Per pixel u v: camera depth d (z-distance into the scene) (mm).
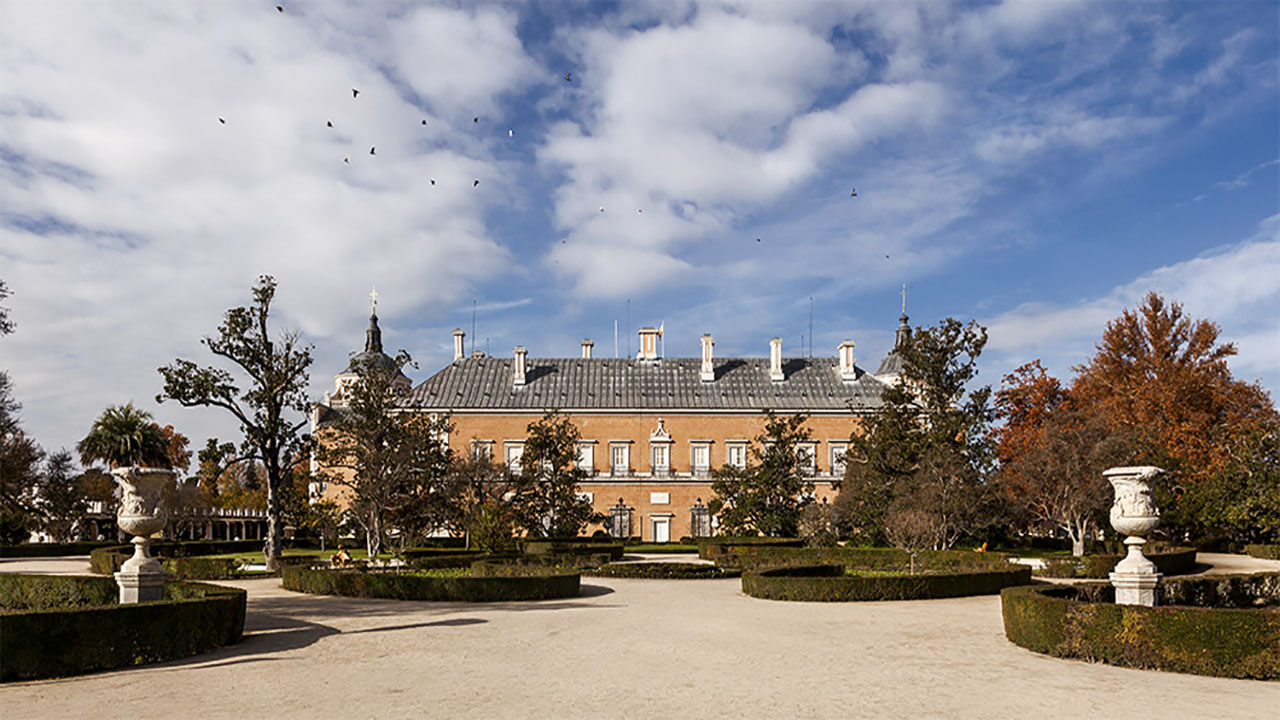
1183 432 55594
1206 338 62031
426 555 43969
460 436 74500
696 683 13039
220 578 35062
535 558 40469
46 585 24000
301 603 24656
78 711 11391
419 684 13000
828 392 78000
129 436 73250
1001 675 13680
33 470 56938
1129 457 47281
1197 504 49438
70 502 61781
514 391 76750
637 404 76188
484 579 25672
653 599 26000
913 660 15039
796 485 58469
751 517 59188
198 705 11688
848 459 56219
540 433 62188
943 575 26875
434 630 18828
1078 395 64375
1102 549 50312
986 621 20562
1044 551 51875
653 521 74000
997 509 48500
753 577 26906
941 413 48688
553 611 22547
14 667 13523
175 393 38469
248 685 12969
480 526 46750
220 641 16312
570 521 60594
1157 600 18203
